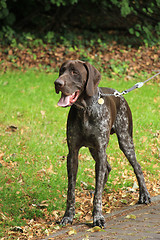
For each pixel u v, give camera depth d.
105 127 4.18
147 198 4.71
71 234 3.74
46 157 6.12
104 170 4.15
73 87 3.82
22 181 5.24
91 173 5.84
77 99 3.99
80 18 14.88
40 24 14.31
